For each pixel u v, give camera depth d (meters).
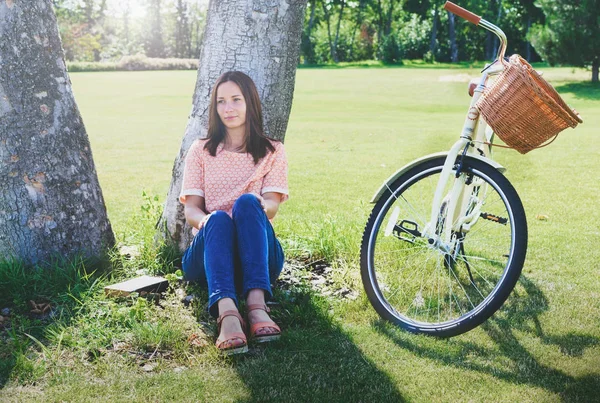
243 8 3.66
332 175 8.10
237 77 3.25
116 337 2.93
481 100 2.87
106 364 2.69
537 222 5.40
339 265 3.99
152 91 28.02
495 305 2.91
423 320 3.28
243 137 3.35
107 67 50.88
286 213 5.85
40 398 2.43
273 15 3.67
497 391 2.54
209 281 2.84
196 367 2.70
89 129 14.29
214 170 3.32
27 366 2.62
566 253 4.41
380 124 15.55
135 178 8.06
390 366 2.75
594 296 3.58
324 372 2.67
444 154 3.18
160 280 3.48
